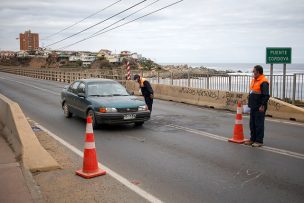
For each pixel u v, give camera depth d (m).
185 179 6.46
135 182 6.29
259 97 9.05
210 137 10.26
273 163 7.50
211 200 5.45
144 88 13.83
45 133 10.81
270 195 5.66
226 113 15.46
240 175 6.69
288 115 13.70
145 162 7.61
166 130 11.38
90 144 6.71
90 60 124.12
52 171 6.91
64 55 124.88
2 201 5.19
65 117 14.16
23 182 5.98
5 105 10.43
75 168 7.12
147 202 5.37
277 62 16.47
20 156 7.25
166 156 8.12
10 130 9.18
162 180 6.41
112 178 6.52
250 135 9.98
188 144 9.35
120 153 8.41
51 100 20.77
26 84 36.97
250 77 17.08
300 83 16.16
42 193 5.75
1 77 54.44
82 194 5.71
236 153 8.37
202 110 16.53
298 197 5.57
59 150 8.67
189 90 19.52
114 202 5.38
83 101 12.34
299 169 7.06
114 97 12.19
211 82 19.25
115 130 11.41
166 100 21.36
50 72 47.12
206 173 6.82
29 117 14.09
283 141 9.70
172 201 5.41
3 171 6.53
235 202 5.37
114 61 93.88
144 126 12.15
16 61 128.88
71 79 39.84
